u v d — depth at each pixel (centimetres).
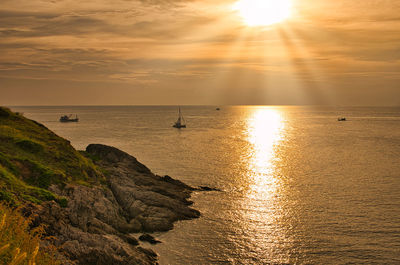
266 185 5481
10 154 3203
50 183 3019
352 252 3102
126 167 5191
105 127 18712
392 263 2905
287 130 17250
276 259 3002
